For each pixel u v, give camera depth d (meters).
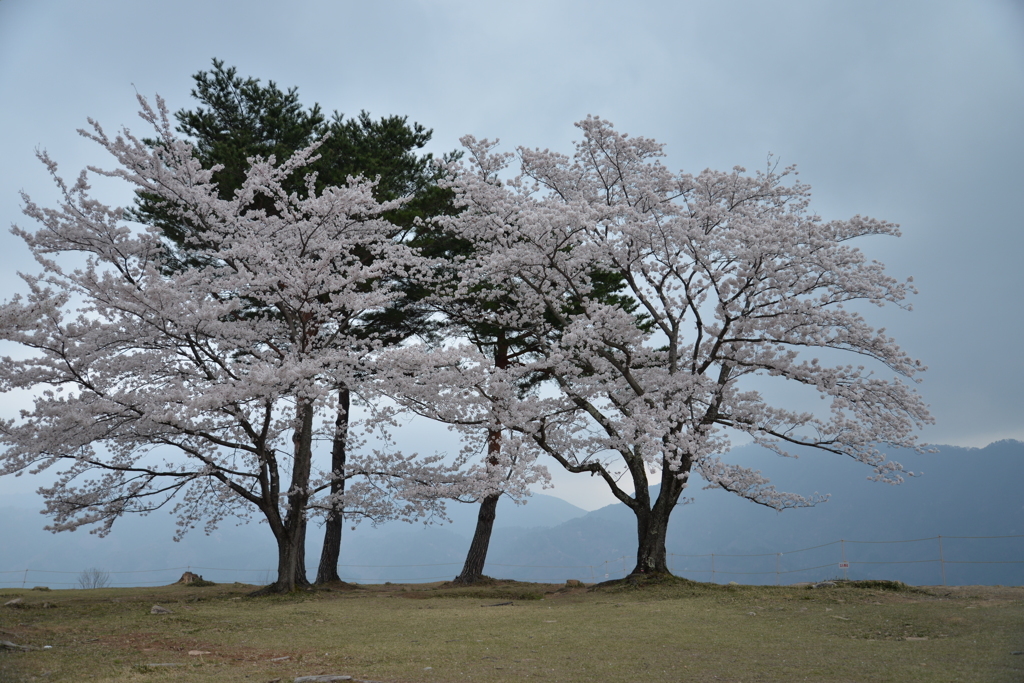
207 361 14.67
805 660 6.91
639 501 15.40
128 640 8.52
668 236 14.09
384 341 18.86
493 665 6.89
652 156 16.47
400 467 16.48
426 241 18.67
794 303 13.70
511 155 16.28
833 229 13.80
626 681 6.08
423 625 9.90
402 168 18.67
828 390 14.09
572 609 11.70
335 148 17.73
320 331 16.28
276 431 15.04
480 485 13.70
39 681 6.17
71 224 13.55
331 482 15.82
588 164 16.78
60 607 11.66
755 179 15.60
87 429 12.50
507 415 14.34
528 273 15.91
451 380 14.07
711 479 13.50
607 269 16.20
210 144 16.62
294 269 14.18
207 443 14.69
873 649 7.44
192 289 14.39
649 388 14.73
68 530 13.69
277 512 14.68
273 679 6.20
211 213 15.20
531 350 18.81
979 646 7.37
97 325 12.70
